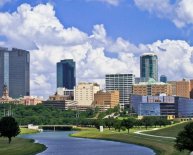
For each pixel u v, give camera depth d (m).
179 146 147.62
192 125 146.62
